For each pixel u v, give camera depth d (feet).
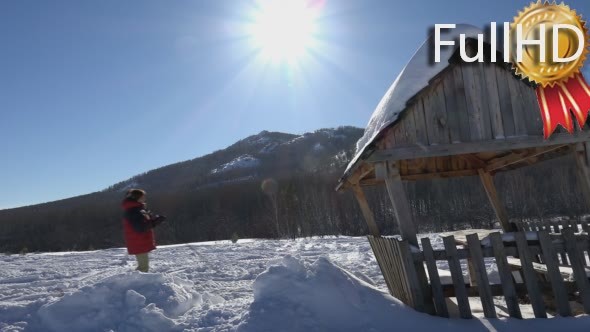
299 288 16.61
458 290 16.47
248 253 52.54
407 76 18.30
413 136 18.02
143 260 24.45
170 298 18.95
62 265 49.32
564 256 23.11
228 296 25.66
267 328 14.92
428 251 16.88
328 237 86.38
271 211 134.72
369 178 27.55
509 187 121.49
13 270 45.11
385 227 116.57
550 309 19.90
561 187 115.65
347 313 15.93
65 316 17.65
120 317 17.40
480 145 18.29
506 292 16.37
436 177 26.99
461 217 122.21
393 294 20.27
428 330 15.21
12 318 18.51
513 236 16.79
